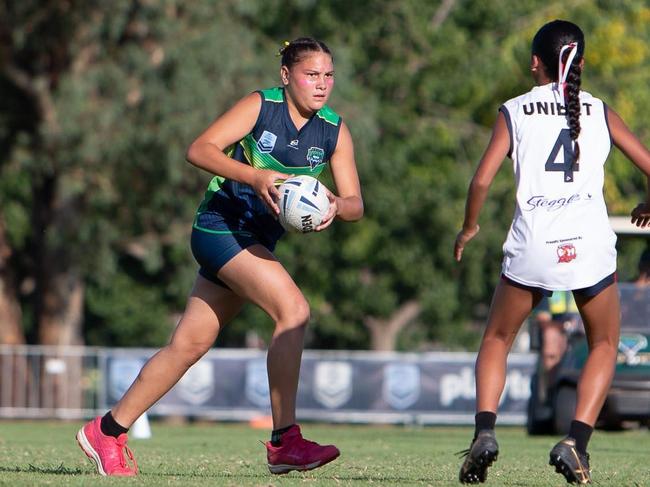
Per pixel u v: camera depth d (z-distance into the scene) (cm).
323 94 2344
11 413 9444
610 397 5391
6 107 11175
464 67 12912
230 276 2350
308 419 9556
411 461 3203
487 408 2233
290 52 2347
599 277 2223
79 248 11450
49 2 10200
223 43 10044
